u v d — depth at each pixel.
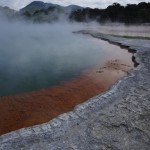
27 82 9.82
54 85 9.42
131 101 7.10
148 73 10.13
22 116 6.53
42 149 4.70
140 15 59.78
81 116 6.11
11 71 11.78
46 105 7.31
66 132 5.34
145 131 5.41
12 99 7.78
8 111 6.82
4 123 6.10
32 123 6.16
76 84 9.52
